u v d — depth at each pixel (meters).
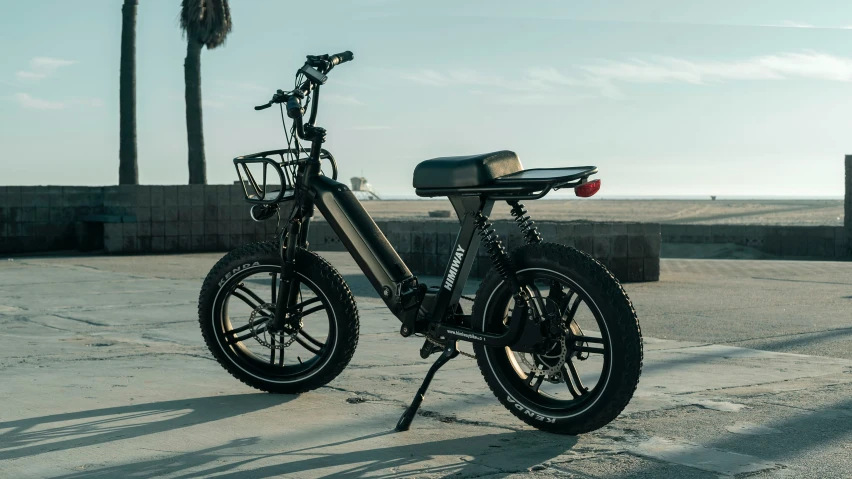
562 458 2.98
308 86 3.75
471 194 3.39
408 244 11.44
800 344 5.83
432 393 3.99
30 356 4.92
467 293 8.86
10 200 16.06
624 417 3.56
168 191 16.27
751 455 3.01
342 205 3.74
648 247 10.72
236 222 16.86
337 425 3.41
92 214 16.89
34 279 10.17
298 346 5.29
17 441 3.13
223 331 4.05
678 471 2.83
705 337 6.14
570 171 3.24
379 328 6.23
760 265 13.66
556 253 3.23
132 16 18.19
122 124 18.38
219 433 3.27
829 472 2.82
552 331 3.24
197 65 18.81
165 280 10.08
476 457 3.00
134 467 2.85
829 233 18.94
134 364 4.66
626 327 3.10
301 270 3.92
